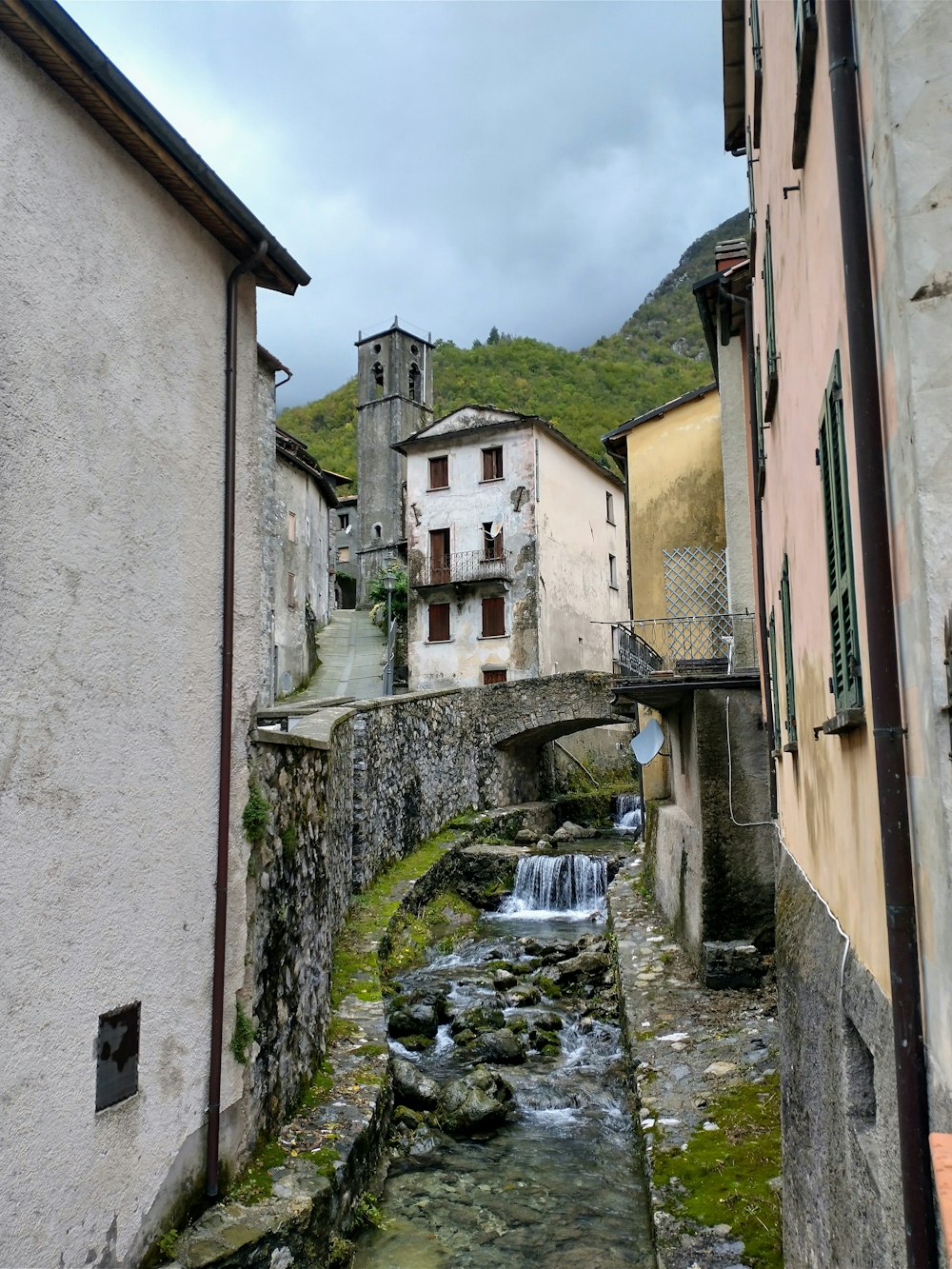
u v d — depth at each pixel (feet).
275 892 19.19
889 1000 7.76
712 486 43.52
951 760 5.87
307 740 21.34
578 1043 32.27
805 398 12.53
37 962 11.85
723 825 29.55
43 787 12.11
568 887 58.23
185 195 15.78
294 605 97.60
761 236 20.79
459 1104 26.00
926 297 6.36
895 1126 7.20
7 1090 11.21
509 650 94.84
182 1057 15.05
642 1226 20.26
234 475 17.31
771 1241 15.20
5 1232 11.02
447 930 49.16
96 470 13.50
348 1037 25.62
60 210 12.88
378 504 153.79
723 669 39.32
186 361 16.06
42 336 12.42
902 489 6.81
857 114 7.84
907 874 7.02
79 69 12.57
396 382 154.81
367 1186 20.52
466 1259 18.94
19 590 11.82
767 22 16.92
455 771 69.41
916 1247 6.56
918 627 6.41
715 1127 19.52
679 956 32.58
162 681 14.94
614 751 103.14
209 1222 15.05
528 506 95.66
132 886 13.96
